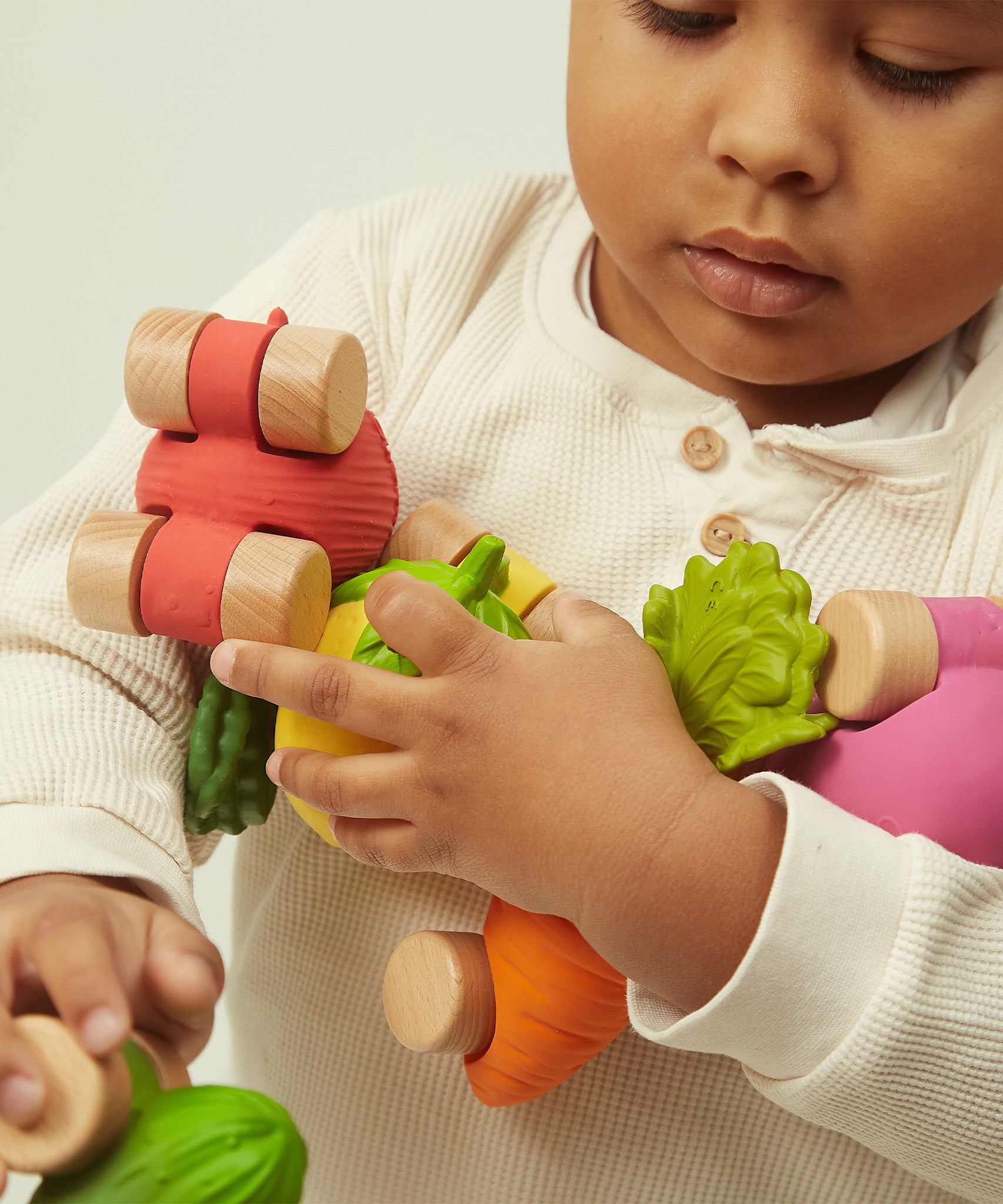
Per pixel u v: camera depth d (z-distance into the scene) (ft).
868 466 2.17
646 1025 1.62
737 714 1.69
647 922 1.57
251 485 1.73
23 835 1.67
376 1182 2.29
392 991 1.83
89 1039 1.27
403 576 1.65
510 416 2.28
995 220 1.87
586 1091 2.17
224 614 1.69
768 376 2.08
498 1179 2.22
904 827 1.64
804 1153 2.19
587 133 1.99
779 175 1.78
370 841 1.73
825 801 1.59
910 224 1.84
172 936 1.48
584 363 2.29
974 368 2.32
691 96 1.84
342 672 1.62
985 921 1.60
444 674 1.62
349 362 1.72
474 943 1.80
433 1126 2.25
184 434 1.82
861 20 1.71
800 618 1.71
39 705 1.91
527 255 2.48
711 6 1.79
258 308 2.43
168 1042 1.48
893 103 1.78
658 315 2.23
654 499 2.22
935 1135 1.63
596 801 1.57
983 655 1.68
